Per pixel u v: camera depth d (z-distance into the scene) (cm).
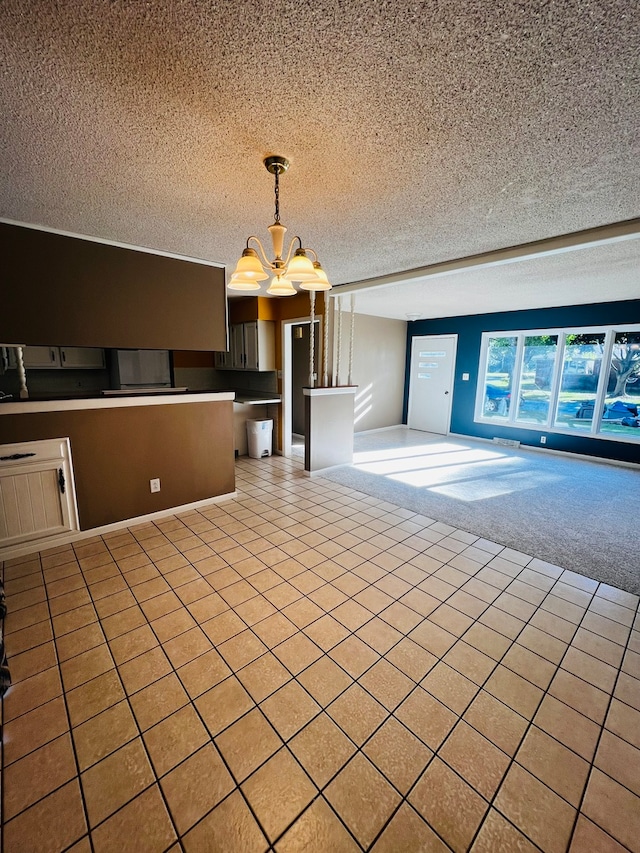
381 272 391
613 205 221
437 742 142
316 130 151
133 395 316
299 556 275
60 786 126
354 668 175
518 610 218
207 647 187
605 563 270
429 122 146
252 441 554
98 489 303
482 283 408
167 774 130
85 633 195
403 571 256
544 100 132
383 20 101
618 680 171
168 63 115
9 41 106
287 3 96
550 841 113
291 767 133
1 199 218
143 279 305
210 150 166
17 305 255
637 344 512
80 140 158
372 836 114
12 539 268
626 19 98
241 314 561
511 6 96
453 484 440
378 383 734
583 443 561
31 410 268
